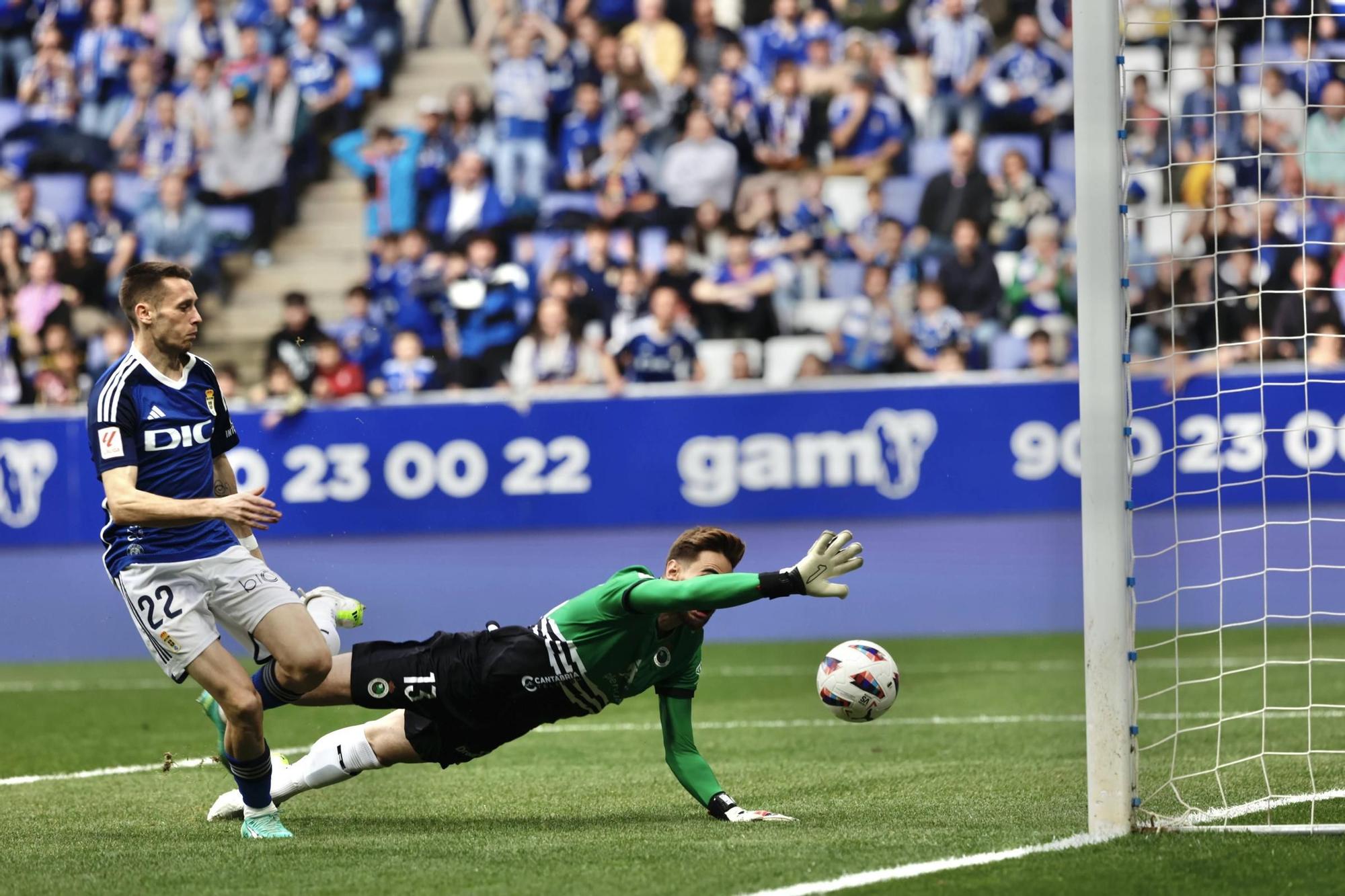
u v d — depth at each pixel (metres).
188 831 17.02
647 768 22.25
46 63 56.09
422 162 54.00
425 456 45.91
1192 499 43.41
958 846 14.91
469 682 16.61
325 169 55.47
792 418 45.41
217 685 16.20
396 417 45.91
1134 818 15.46
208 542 16.66
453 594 45.69
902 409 45.09
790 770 21.91
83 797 20.22
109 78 55.94
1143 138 50.88
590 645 16.34
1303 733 24.48
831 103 53.97
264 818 16.64
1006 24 54.03
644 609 15.88
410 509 45.78
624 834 16.11
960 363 49.25
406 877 13.95
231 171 55.12
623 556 45.62
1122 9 15.60
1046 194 51.09
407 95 56.25
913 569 45.06
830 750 24.20
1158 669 34.31
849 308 50.25
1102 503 15.30
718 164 53.31
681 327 49.56
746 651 42.16
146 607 16.39
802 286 51.31
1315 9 50.84
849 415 45.25
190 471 16.77
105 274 53.47
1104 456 15.27
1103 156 15.24
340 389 48.66
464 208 53.53
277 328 54.72
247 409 46.41
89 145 55.41
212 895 13.33
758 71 54.38
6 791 21.00
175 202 54.28
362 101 56.03
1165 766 21.17
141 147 55.38
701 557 16.53
